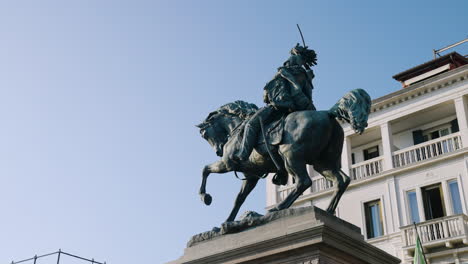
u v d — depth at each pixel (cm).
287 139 680
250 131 711
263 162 724
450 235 2098
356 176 2556
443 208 2245
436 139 2362
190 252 675
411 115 2503
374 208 2448
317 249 546
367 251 598
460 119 2312
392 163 2450
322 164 704
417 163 2353
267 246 582
